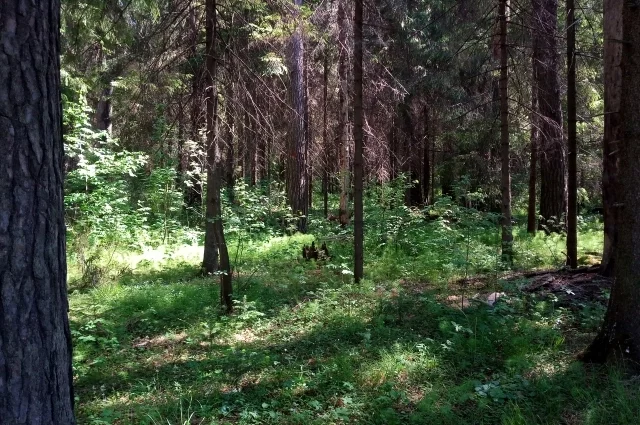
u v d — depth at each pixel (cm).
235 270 1024
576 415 415
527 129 1500
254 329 698
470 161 1958
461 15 1332
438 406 437
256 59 1280
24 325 244
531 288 773
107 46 996
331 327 670
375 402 446
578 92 1575
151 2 894
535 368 507
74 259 1080
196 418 429
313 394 472
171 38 776
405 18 1542
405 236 1302
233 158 1245
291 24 877
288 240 1390
